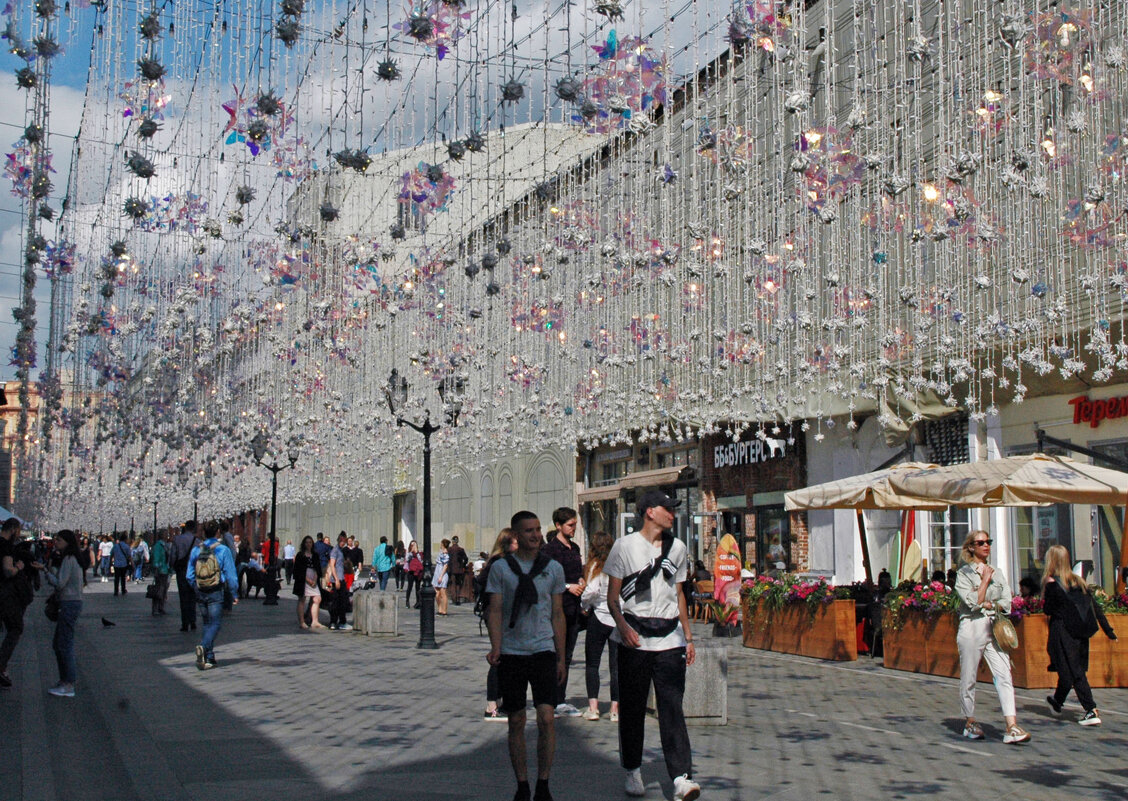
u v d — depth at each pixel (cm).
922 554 2119
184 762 805
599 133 965
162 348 1723
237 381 2261
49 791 704
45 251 1400
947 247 1658
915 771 795
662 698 686
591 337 2139
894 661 1476
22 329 1784
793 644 1689
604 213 1767
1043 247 1564
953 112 1383
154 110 929
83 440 2916
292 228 1216
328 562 2170
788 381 2002
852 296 1678
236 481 3962
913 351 1908
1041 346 1574
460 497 4203
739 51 1120
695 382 2141
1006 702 919
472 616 2583
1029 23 1126
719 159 1145
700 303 1817
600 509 3369
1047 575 1062
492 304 2266
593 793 714
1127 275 1377
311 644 1792
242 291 1673
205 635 1426
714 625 2111
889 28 1700
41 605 3073
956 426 2073
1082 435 1822
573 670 1414
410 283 1786
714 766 807
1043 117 1419
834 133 1055
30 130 1009
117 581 3488
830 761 829
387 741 892
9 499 5084
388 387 2055
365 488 3222
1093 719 1006
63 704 1109
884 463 2211
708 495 2828
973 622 940
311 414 2342
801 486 2488
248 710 1061
